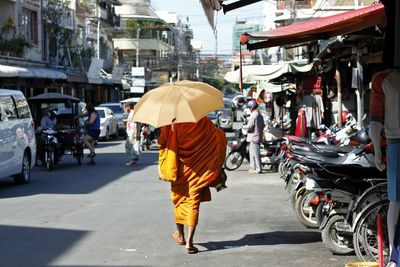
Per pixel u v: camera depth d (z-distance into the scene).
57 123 21.83
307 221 10.01
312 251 8.47
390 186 6.29
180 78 75.25
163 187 15.26
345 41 13.75
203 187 8.39
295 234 9.58
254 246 8.79
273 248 8.66
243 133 19.91
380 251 6.99
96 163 21.95
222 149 8.53
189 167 8.38
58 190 14.80
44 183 16.27
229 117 43.59
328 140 13.05
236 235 9.54
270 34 10.95
